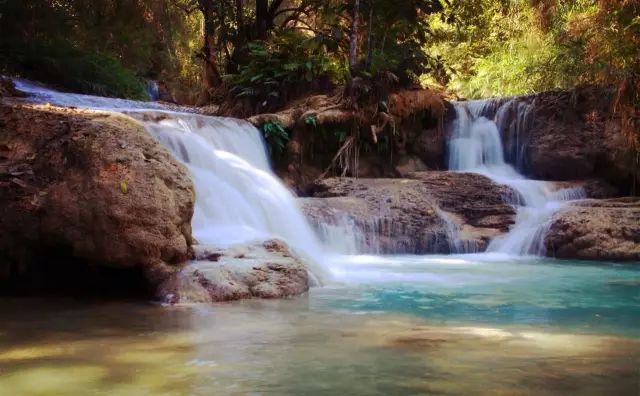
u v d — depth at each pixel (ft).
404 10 52.42
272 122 45.06
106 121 23.95
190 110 60.08
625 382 10.57
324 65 53.52
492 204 41.29
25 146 22.89
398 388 10.25
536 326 15.90
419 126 52.90
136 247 20.71
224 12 65.26
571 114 49.83
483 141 53.21
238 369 11.53
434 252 37.52
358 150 49.44
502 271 29.12
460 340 14.07
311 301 20.01
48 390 10.24
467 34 74.23
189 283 20.33
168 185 22.39
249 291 20.61
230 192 30.83
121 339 14.25
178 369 11.57
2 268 22.41
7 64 57.52
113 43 80.18
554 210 38.45
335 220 36.06
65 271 23.75
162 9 83.30
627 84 45.80
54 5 65.62
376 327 15.69
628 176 47.55
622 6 45.03
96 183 21.13
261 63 56.08
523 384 10.45
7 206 21.65
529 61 65.92
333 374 11.15
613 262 33.47
